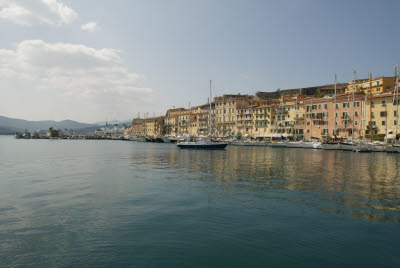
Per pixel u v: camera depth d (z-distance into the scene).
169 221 12.59
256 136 122.50
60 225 12.02
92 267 8.51
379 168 33.44
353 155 58.28
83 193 18.25
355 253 9.61
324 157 52.16
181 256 9.26
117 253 9.41
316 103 106.06
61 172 28.92
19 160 43.75
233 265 8.73
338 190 19.52
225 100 147.75
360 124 86.56
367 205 15.51
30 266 8.54
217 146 79.62
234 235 11.04
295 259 9.15
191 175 26.67
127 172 28.89
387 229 11.82
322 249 9.90
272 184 21.75
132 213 13.74
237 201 16.22
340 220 12.93
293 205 15.40
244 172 28.98
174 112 190.12
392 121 83.00
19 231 11.32
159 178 24.72
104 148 91.69
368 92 100.50
